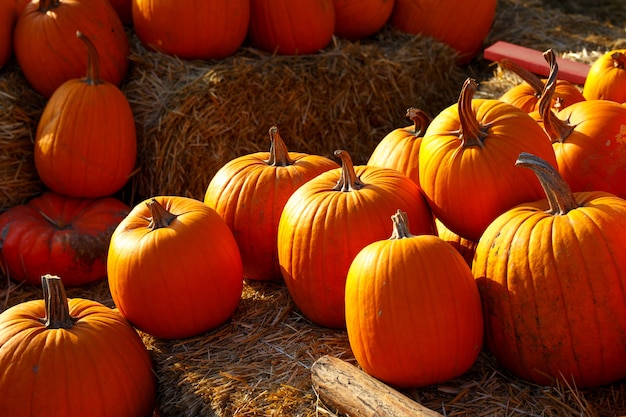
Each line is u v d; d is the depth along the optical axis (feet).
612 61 9.14
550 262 6.66
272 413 6.93
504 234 6.87
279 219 8.02
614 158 7.63
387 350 6.80
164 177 10.03
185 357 7.57
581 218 6.70
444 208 7.36
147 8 10.27
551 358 6.81
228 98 10.07
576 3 17.39
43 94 10.10
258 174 8.13
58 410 7.04
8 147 9.73
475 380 7.09
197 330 7.77
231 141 10.20
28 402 7.01
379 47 11.66
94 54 9.53
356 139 10.97
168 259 7.52
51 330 7.23
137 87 10.18
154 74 10.20
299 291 7.56
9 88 9.95
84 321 7.36
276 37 10.61
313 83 10.57
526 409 6.80
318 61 10.62
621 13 16.92
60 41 9.83
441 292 6.75
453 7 11.94
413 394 6.96
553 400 6.80
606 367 6.79
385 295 6.75
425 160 7.43
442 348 6.79
